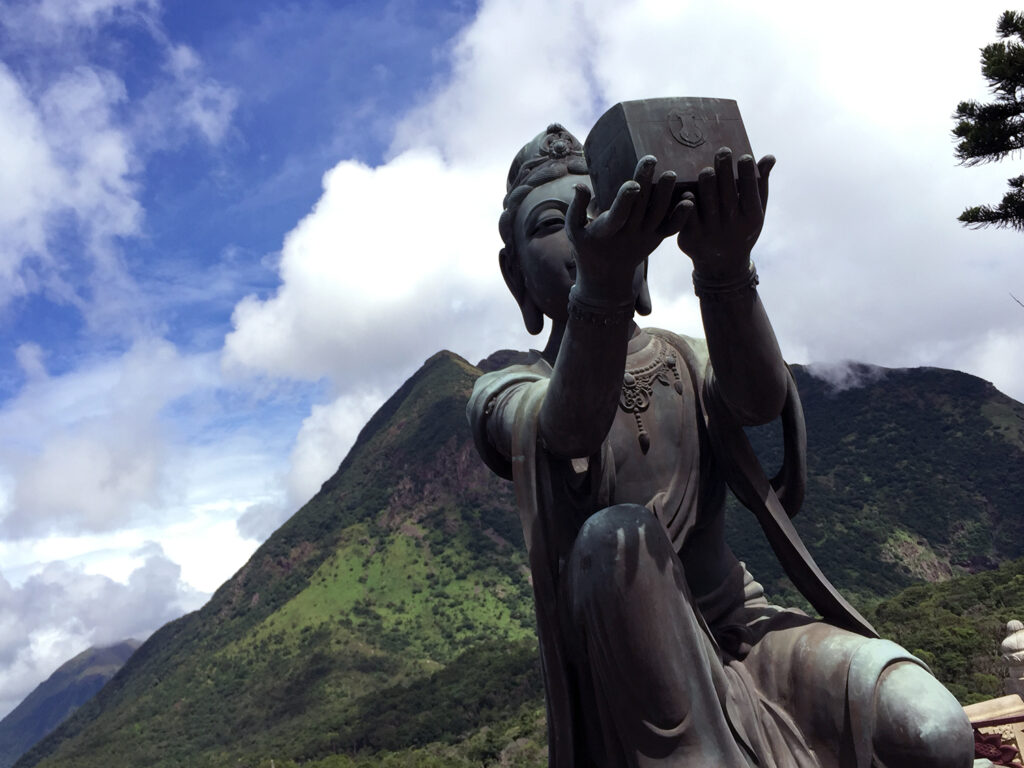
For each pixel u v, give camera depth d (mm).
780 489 3971
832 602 3729
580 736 3705
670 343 4113
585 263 3223
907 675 3191
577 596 3406
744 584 4020
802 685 3426
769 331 3592
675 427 3885
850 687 3244
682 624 3324
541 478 3693
